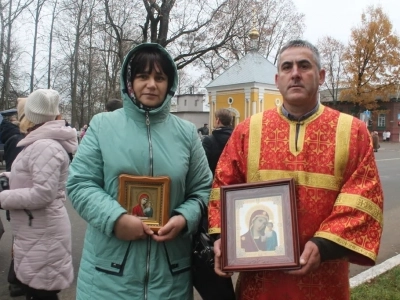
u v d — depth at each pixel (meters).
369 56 42.78
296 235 1.77
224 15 21.31
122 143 1.98
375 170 1.91
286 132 2.01
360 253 1.76
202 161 2.21
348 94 44.28
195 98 47.03
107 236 1.96
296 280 1.92
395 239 6.02
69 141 3.02
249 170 2.07
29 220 2.89
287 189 1.84
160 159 1.99
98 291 1.95
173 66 2.08
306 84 1.94
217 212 2.03
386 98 44.84
